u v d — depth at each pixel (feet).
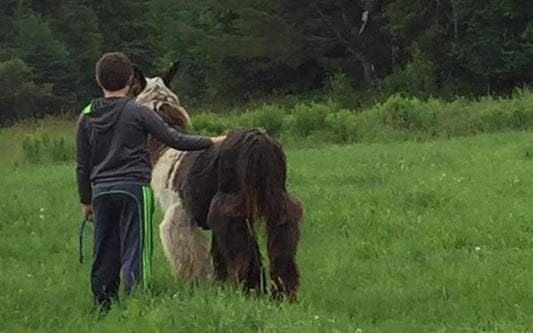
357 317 23.45
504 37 123.13
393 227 36.50
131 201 23.00
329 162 61.72
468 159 57.72
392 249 32.53
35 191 53.42
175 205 25.82
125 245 23.24
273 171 22.68
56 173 64.64
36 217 42.27
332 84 136.15
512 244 32.68
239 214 22.63
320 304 24.64
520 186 45.21
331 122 85.40
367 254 32.19
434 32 128.36
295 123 86.28
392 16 133.18
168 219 25.79
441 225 36.17
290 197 22.98
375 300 25.44
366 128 84.33
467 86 126.62
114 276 24.03
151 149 26.63
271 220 22.63
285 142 84.12
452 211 39.47
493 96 122.52
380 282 27.81
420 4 131.64
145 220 23.18
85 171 23.63
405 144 72.38
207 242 25.90
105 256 23.84
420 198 42.27
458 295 25.59
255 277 23.09
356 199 43.68
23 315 23.95
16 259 33.47
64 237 37.55
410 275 28.53
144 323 20.70
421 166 55.77
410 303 25.14
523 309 23.57
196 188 24.21
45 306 24.81
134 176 23.08
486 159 56.75
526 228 35.04
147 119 23.16
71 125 124.16
